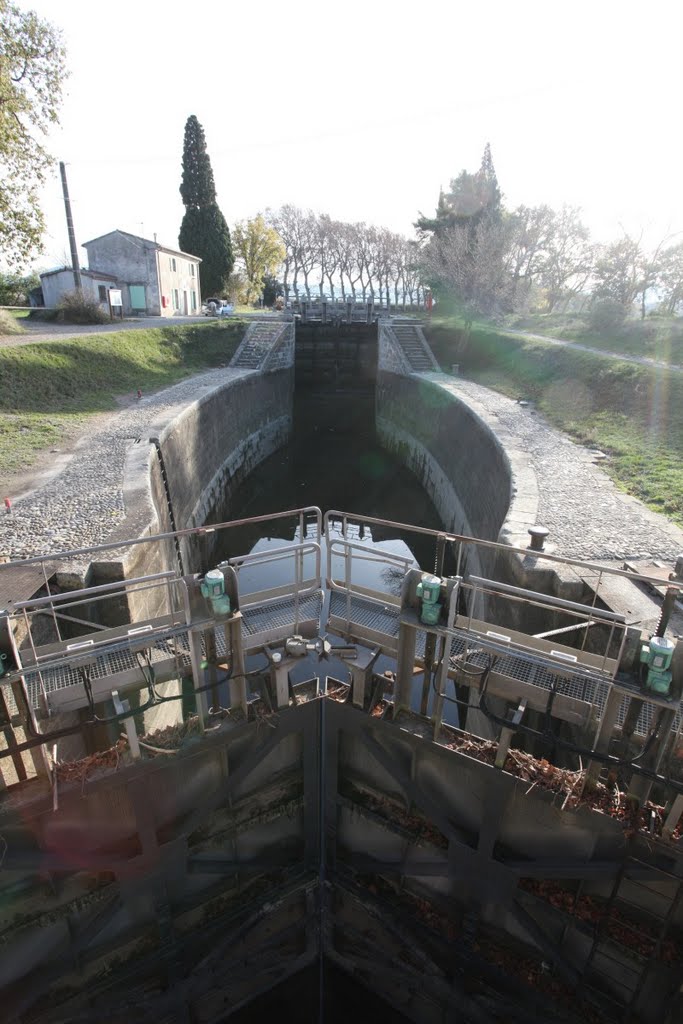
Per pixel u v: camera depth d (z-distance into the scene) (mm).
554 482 12805
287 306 38625
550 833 5625
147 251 36688
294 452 31156
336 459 30125
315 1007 7406
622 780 5473
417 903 6918
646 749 4828
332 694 6574
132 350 24703
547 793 5359
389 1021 7375
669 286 28812
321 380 38406
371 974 7465
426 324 34969
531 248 43750
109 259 36938
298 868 7348
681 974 5270
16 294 37469
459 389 24188
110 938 6145
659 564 8977
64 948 5895
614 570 5168
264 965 7297
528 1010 6273
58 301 30969
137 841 5934
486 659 5941
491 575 11164
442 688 5688
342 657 6086
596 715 5324
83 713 6359
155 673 5852
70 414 17703
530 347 26891
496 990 6520
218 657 6043
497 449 15883
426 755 6109
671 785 4711
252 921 6926
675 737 5051
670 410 16406
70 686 5449
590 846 5445
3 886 5441
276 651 6137
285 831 7172
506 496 12945
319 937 7672
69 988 6184
